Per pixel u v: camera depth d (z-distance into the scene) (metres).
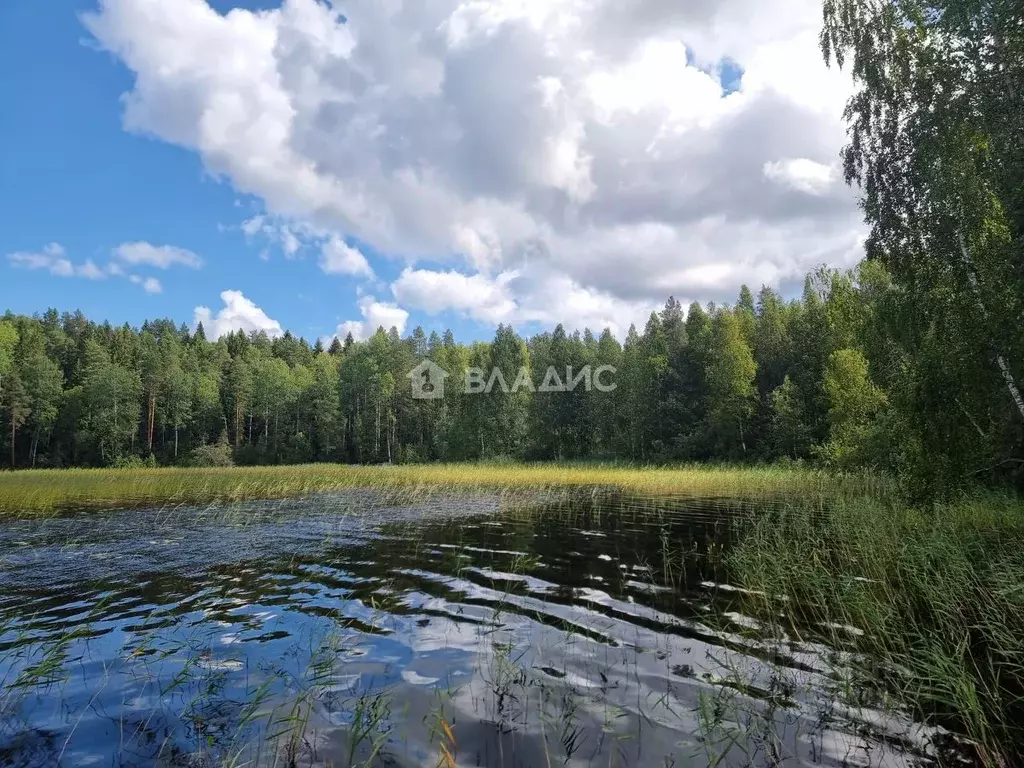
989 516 12.13
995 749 3.91
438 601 7.52
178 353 82.31
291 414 75.06
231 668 5.36
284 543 11.69
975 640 5.98
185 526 14.07
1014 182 12.02
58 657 5.09
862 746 4.02
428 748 3.96
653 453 50.06
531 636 6.20
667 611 7.08
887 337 14.84
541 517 15.53
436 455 65.06
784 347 45.91
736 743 3.99
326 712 4.50
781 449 38.19
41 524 14.48
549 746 3.99
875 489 19.59
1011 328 11.29
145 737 4.13
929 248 13.11
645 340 59.12
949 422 11.93
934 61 13.49
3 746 4.02
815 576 7.89
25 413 58.91
